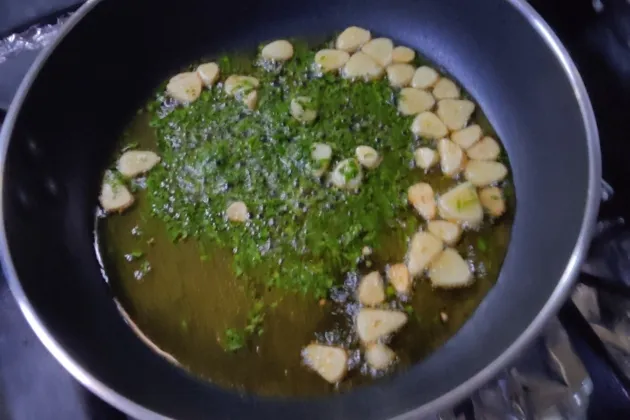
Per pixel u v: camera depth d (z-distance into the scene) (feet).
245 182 1.23
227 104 1.30
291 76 1.33
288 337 1.11
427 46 1.32
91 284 1.16
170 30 1.29
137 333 1.13
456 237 1.16
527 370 1.05
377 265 1.15
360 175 1.21
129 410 0.92
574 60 1.22
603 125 1.18
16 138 1.08
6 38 1.25
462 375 1.04
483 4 1.20
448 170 1.22
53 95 1.16
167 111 1.30
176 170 1.25
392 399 1.04
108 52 1.23
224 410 1.05
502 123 1.25
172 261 1.18
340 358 1.08
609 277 1.09
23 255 1.05
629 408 1.03
